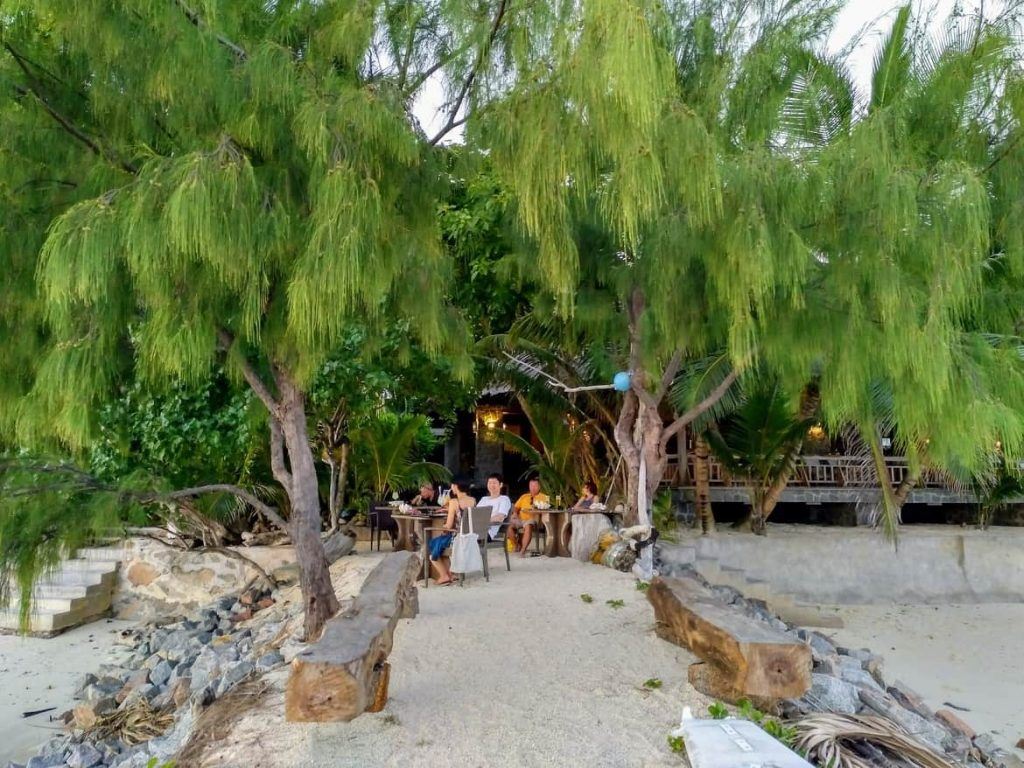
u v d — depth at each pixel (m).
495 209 10.45
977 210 4.07
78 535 4.71
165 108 4.66
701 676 4.84
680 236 5.17
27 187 4.80
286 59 4.26
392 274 4.46
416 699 4.78
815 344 4.94
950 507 15.60
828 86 7.75
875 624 11.23
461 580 8.73
